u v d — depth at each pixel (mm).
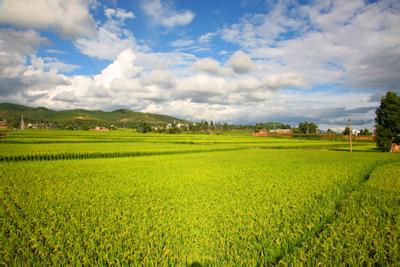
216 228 8273
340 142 87375
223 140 81500
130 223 8648
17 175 18766
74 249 6625
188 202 11711
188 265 5984
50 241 7043
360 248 6711
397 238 7430
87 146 48094
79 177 18625
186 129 185500
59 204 11172
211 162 29844
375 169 24328
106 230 8016
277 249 6750
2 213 9547
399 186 15609
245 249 6672
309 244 7184
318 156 38719
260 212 9930
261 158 35344
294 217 9328
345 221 8797
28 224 8430
